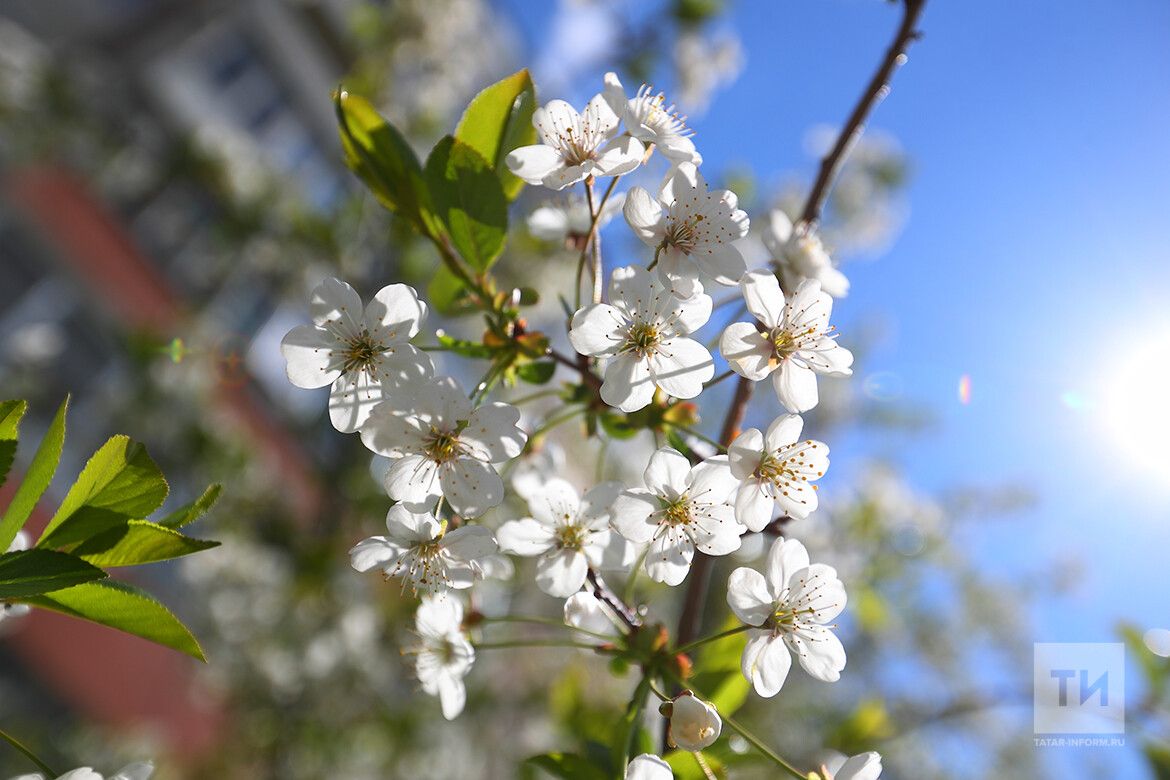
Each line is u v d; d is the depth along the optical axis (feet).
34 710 34.12
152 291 39.68
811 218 7.11
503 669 24.70
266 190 25.99
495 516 10.21
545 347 6.02
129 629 4.67
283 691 24.91
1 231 36.45
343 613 23.67
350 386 5.59
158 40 43.37
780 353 5.74
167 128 43.52
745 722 20.48
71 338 37.88
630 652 5.82
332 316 5.66
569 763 5.88
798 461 5.61
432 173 5.99
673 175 5.76
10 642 33.35
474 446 5.46
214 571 27.27
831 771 5.84
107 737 33.04
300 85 50.57
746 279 5.74
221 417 26.53
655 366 5.59
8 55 28.86
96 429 35.37
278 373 41.19
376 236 22.89
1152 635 10.77
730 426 6.58
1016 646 29.63
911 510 23.47
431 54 27.22
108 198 38.42
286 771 23.94
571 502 6.00
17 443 4.78
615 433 6.42
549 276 20.21
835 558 19.61
